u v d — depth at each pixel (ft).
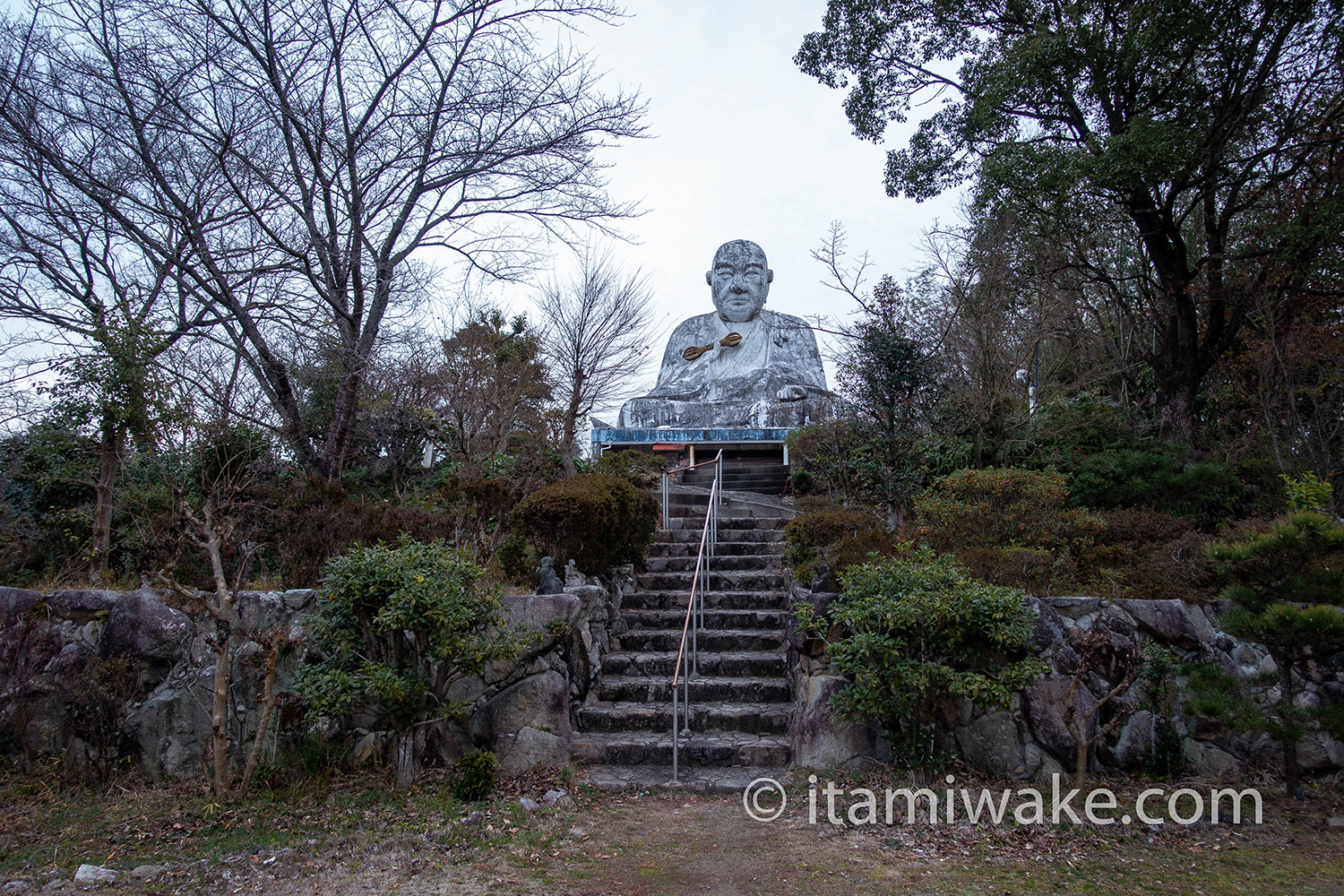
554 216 35.58
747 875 15.17
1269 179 39.24
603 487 27.40
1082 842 17.02
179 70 30.40
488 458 39.91
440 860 15.47
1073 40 36.76
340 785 19.51
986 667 20.15
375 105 33.27
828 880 15.02
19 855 15.67
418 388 45.24
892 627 19.10
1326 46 35.99
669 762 21.15
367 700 19.31
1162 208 39.22
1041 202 38.65
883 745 20.94
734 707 23.07
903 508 33.35
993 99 38.63
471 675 20.94
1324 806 19.48
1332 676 22.66
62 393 28.55
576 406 46.75
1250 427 40.88
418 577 18.72
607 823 17.69
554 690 21.56
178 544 22.79
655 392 58.44
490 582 25.17
